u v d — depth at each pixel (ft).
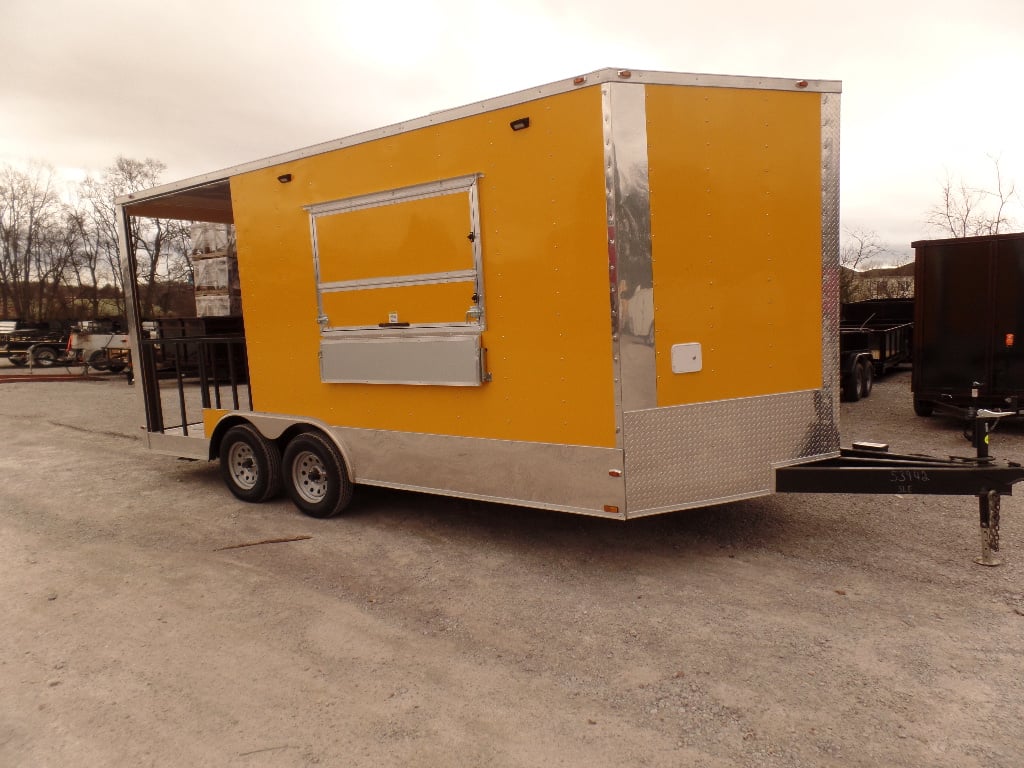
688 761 8.45
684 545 15.81
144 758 8.83
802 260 14.30
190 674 10.92
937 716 9.13
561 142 13.44
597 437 13.64
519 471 14.83
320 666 11.06
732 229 13.71
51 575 15.39
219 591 14.21
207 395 21.59
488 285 14.79
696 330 13.58
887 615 12.04
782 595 13.01
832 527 16.70
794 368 14.46
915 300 29.50
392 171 16.02
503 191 14.33
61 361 83.05
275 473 20.17
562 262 13.69
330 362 17.84
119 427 37.17
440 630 12.19
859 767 8.20
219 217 27.27
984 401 28.30
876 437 27.84
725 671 10.46
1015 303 27.14
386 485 17.31
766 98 13.78
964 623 11.66
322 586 14.33
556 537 16.70
